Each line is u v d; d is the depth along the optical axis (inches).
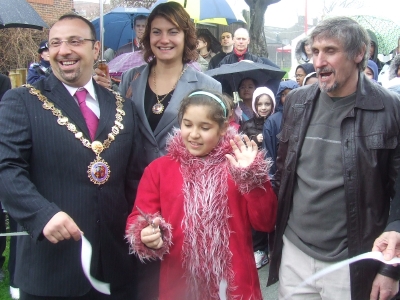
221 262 83.0
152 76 114.9
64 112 88.4
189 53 114.3
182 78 112.0
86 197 87.3
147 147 108.9
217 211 83.3
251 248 88.1
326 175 86.4
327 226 86.9
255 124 189.3
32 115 86.3
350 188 83.3
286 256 93.5
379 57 283.3
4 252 173.8
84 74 91.7
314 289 90.0
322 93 89.3
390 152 83.1
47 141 86.2
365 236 83.4
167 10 109.0
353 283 84.0
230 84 218.8
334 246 86.8
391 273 79.6
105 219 89.3
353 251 84.0
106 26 260.1
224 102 86.2
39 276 86.5
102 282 82.3
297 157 90.1
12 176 80.7
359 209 83.4
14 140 83.8
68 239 82.7
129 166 96.7
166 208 86.8
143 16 217.3
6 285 152.7
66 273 86.5
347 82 85.3
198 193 84.0
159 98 112.1
